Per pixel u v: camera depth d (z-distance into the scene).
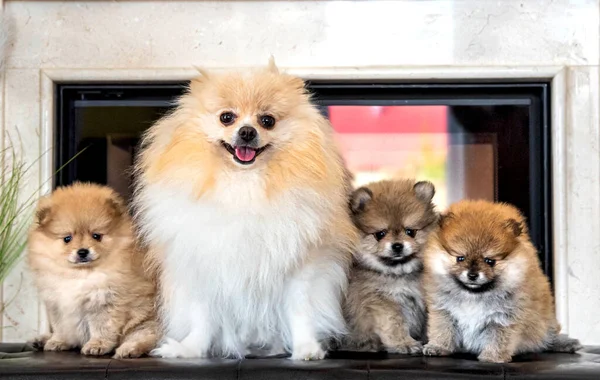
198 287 1.24
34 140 1.46
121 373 1.17
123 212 1.30
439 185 1.50
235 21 1.46
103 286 1.26
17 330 1.45
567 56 1.45
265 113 1.22
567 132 1.44
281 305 1.25
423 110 1.49
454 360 1.21
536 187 1.48
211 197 1.20
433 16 1.46
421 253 1.27
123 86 1.48
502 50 1.46
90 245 1.25
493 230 1.20
